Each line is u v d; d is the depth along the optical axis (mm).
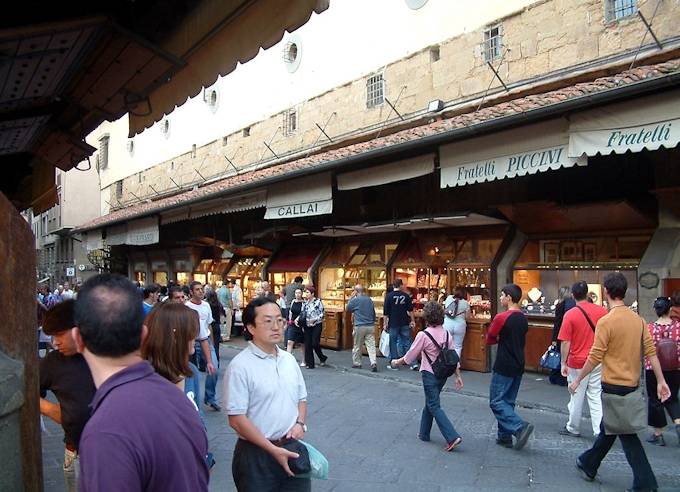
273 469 3271
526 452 6203
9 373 1955
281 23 3090
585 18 10008
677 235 8883
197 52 3795
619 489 5145
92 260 30781
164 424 1662
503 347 6395
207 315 7859
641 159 9375
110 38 3465
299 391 3553
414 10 13406
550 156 7918
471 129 8586
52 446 6699
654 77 6488
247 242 18125
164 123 26016
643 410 4785
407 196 13180
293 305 12484
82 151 5875
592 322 6582
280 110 18234
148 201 26406
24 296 2191
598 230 10102
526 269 10859
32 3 3016
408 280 13164
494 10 11555
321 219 15555
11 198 8477
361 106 14891
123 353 1757
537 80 10633
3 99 4180
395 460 6004
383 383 10266
